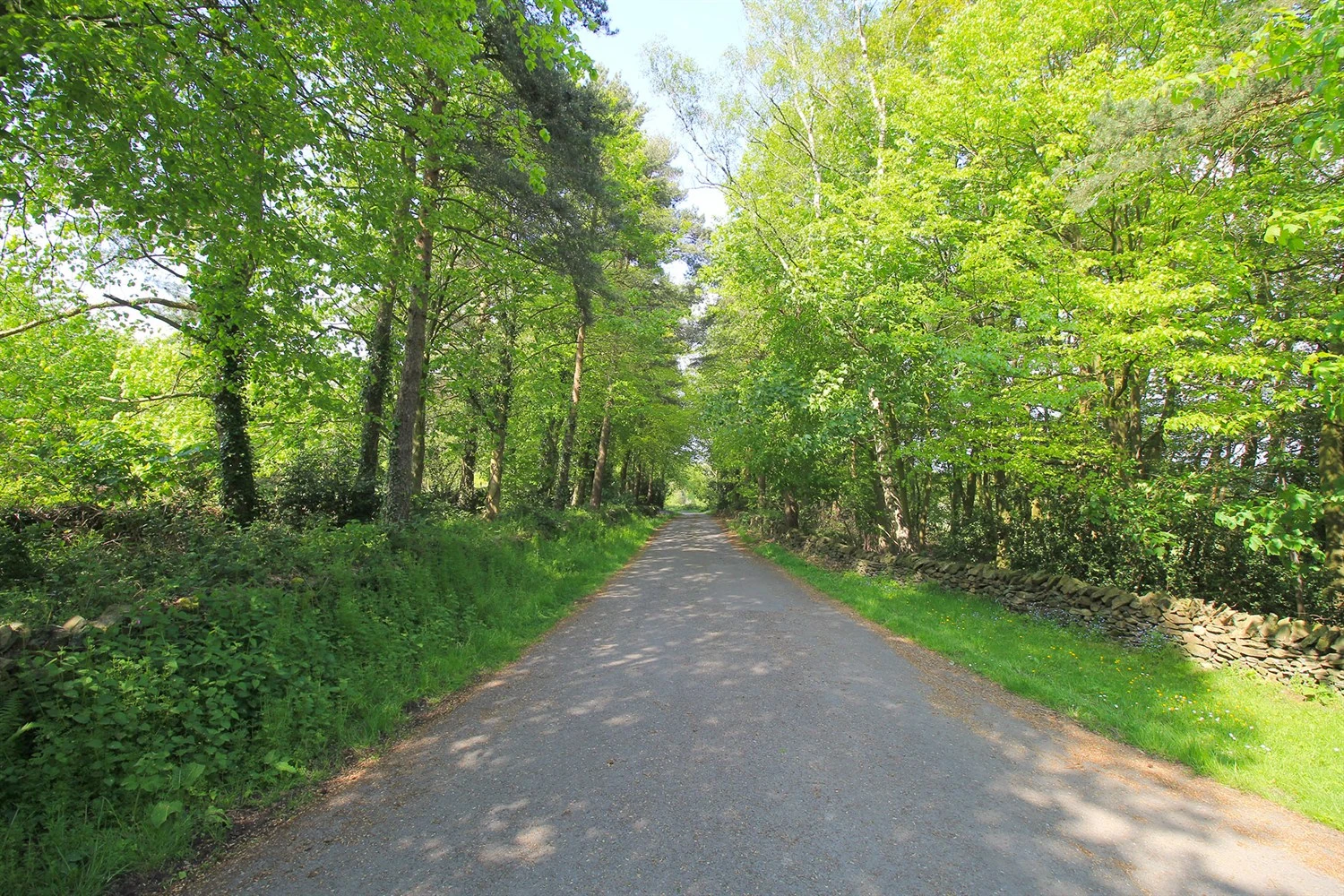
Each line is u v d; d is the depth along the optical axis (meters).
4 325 11.17
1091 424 10.88
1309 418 10.62
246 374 9.97
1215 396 9.65
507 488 24.11
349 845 3.39
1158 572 9.95
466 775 4.25
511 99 9.89
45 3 4.70
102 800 3.46
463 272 14.64
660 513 49.38
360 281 8.02
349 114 7.39
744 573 15.50
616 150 15.27
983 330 10.12
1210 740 5.16
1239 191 8.64
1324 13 4.44
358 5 5.85
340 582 6.59
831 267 12.84
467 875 3.06
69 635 4.00
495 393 18.41
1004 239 9.84
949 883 3.02
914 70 14.71
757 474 23.62
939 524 19.02
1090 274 10.19
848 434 12.91
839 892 2.91
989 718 5.54
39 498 8.78
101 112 5.08
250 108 5.71
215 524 8.60
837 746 4.70
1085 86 9.38
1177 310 8.66
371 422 11.89
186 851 3.33
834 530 19.47
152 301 9.84
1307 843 3.62
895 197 11.70
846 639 8.33
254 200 6.09
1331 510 8.36
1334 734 5.48
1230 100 6.42
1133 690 6.61
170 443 13.05
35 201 6.39
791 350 14.99
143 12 5.27
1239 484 10.02
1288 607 9.30
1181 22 8.60
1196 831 3.68
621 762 4.41
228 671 4.58
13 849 3.02
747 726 5.08
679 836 3.41
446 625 7.55
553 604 10.41
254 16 5.82
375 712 5.22
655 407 26.66
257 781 4.08
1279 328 8.13
